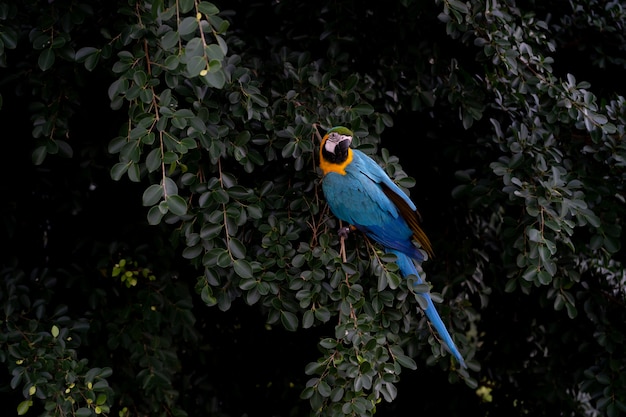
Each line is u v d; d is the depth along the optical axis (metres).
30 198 8.01
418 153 8.92
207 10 4.32
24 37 6.31
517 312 9.30
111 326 7.65
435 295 6.49
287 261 6.15
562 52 8.79
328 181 6.09
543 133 6.84
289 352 9.52
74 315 7.81
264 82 7.27
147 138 4.90
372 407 5.67
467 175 7.57
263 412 9.67
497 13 6.83
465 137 8.40
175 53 4.75
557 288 7.46
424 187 9.03
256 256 6.29
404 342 7.37
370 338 5.62
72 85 6.71
